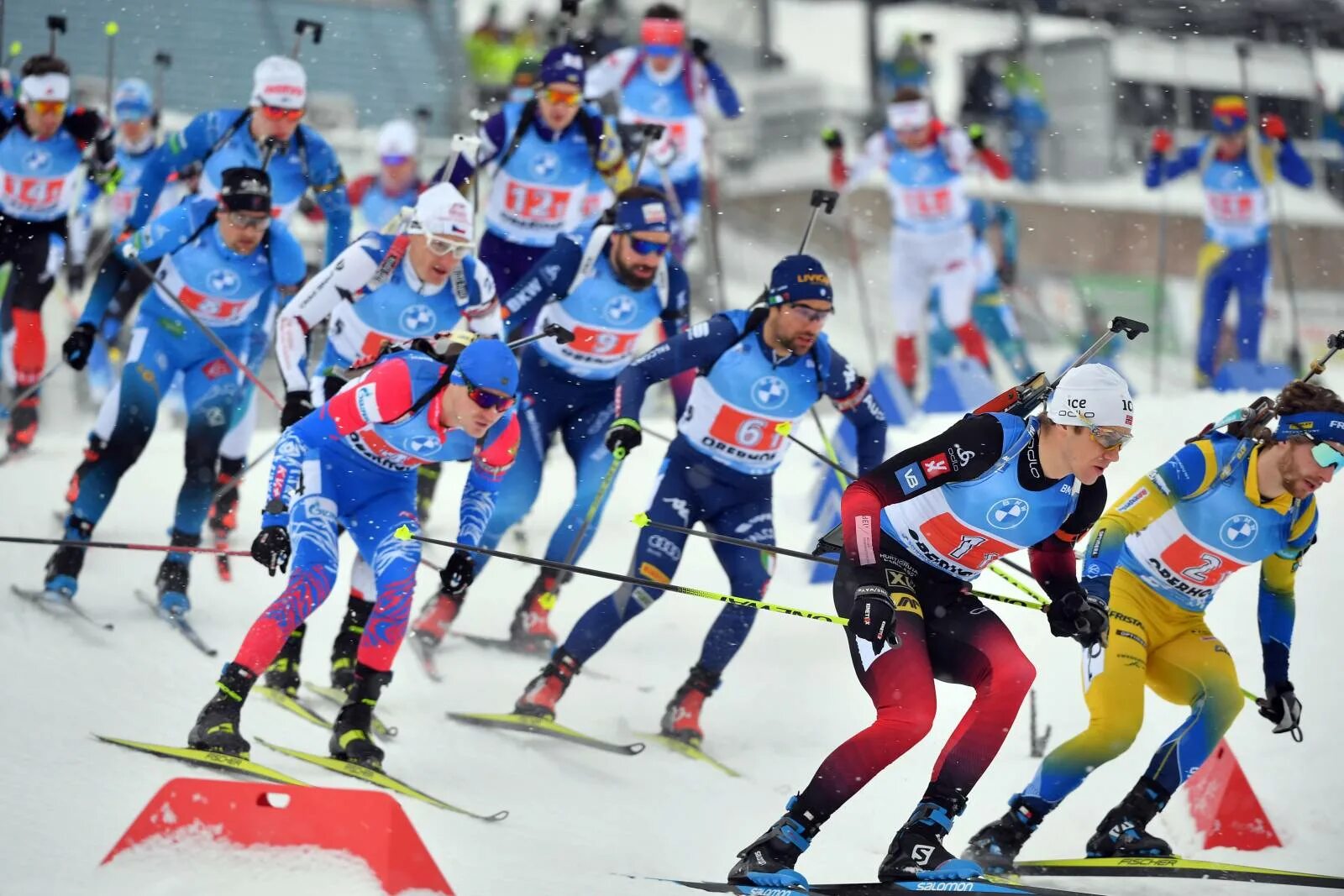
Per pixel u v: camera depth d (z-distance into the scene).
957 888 13.11
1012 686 13.64
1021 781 17.69
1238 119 39.75
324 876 12.30
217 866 12.38
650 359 18.91
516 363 15.33
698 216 37.44
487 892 12.69
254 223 21.27
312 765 15.47
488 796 15.84
